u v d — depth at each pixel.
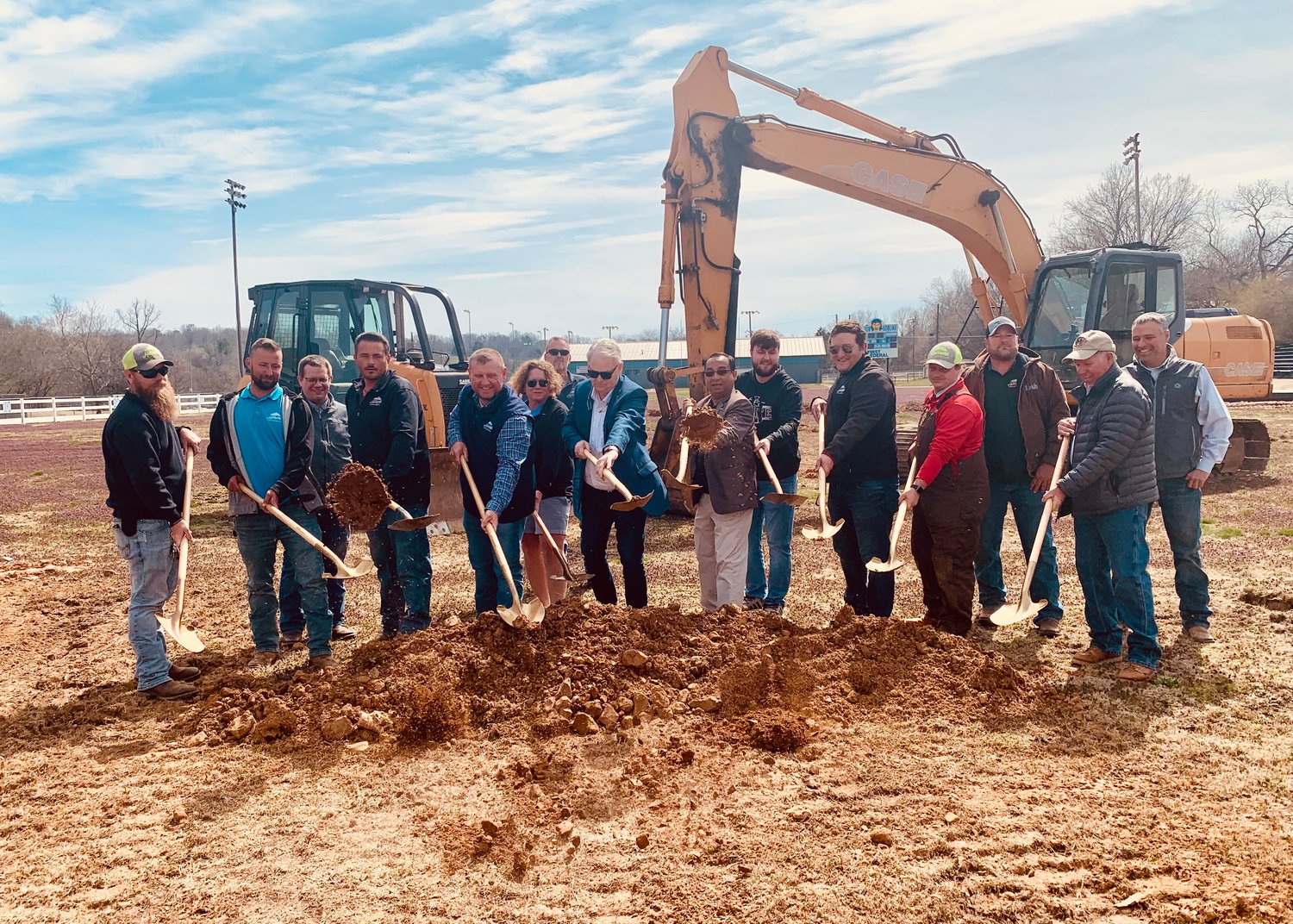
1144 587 5.16
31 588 8.24
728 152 10.90
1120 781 3.95
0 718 5.04
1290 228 58.75
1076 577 7.68
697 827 3.62
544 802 3.84
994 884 3.17
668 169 10.81
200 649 4.77
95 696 5.32
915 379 60.25
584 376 6.75
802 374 71.62
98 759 4.43
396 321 11.12
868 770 4.08
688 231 10.75
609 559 8.84
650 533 10.41
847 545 6.09
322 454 5.72
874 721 4.61
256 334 11.13
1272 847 3.37
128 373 5.10
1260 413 23.69
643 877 3.28
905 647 5.10
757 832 3.57
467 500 5.77
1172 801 3.75
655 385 10.52
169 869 3.42
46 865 3.48
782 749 4.32
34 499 14.46
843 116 11.77
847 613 5.44
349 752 4.43
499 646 5.07
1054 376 5.98
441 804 3.88
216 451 5.54
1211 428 5.67
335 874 3.37
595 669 4.91
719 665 5.05
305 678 4.97
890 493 5.87
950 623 5.68
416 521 5.07
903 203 11.71
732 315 11.04
